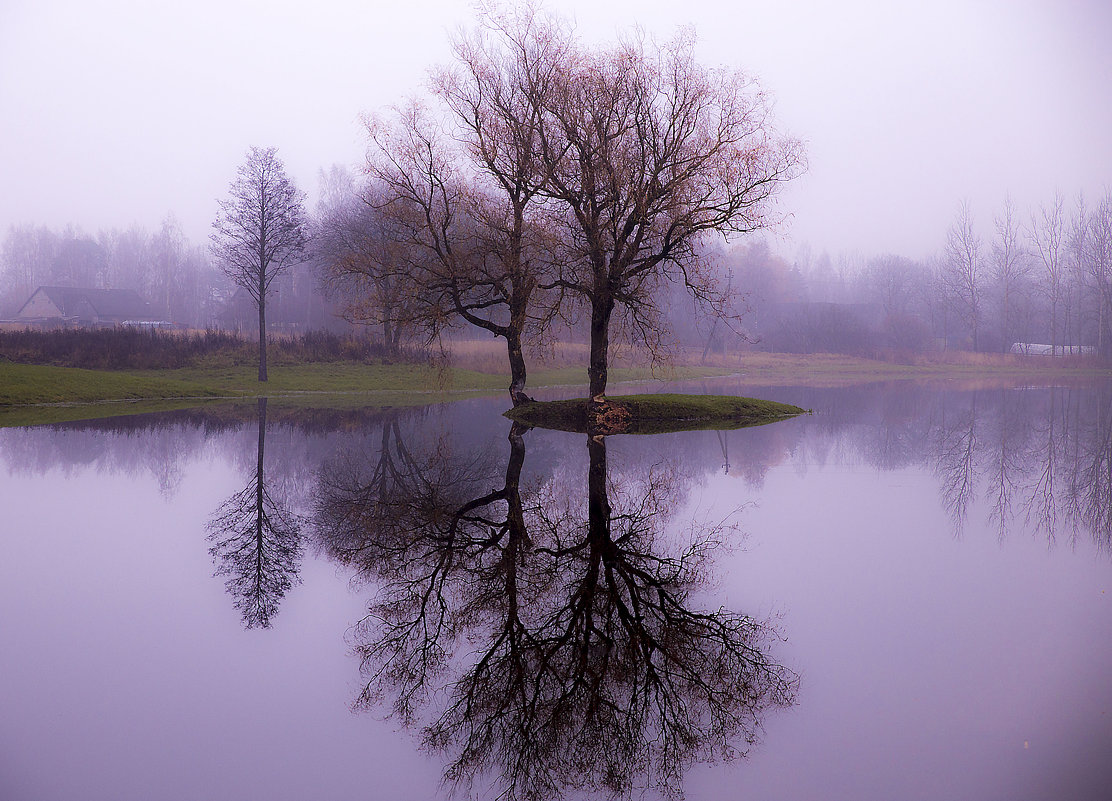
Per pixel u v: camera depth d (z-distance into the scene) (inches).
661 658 235.6
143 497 478.6
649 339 991.6
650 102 885.2
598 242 889.5
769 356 3014.3
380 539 379.2
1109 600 281.3
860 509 443.2
